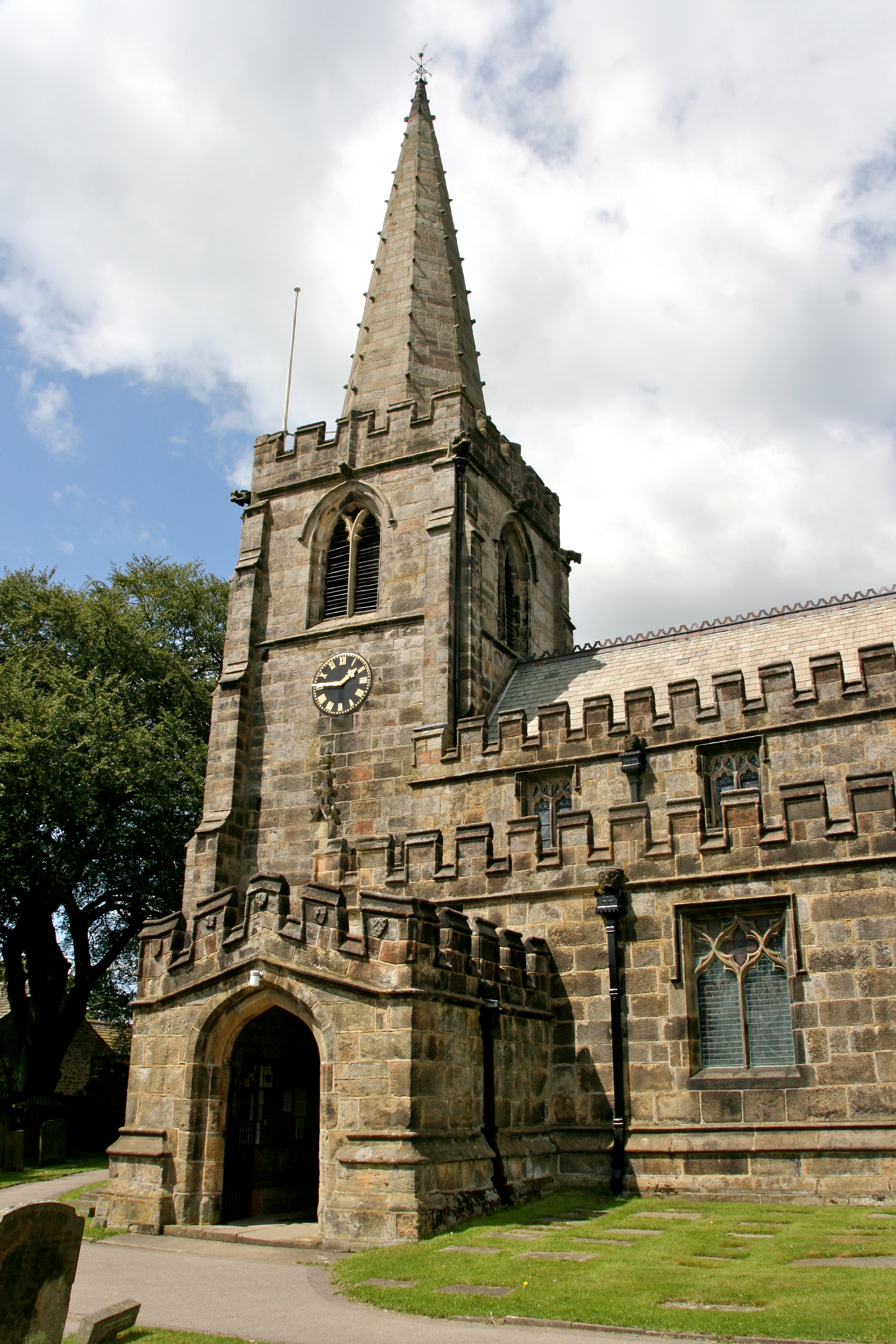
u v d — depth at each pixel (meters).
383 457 40.03
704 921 24.45
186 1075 21.00
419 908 19.84
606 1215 19.86
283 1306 14.27
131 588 57.16
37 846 42.62
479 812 31.92
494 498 41.09
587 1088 24.25
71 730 43.50
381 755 35.56
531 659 39.97
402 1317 13.47
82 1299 14.92
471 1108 20.50
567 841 26.28
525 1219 19.44
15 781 40.88
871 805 23.09
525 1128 22.67
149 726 50.50
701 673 33.59
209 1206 20.38
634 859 25.33
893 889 22.39
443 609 36.12
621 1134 23.36
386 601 37.84
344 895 22.12
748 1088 22.62
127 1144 21.25
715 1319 12.22
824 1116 21.75
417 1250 16.75
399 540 38.50
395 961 19.38
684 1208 20.48
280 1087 23.47
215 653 57.97
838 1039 22.09
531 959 24.78
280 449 42.44
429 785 33.09
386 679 36.41
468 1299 13.76
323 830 35.31
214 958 21.48
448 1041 19.98
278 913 21.08
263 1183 22.41
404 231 46.72
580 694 35.59
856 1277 13.82
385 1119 18.56
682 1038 23.59
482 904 26.89
